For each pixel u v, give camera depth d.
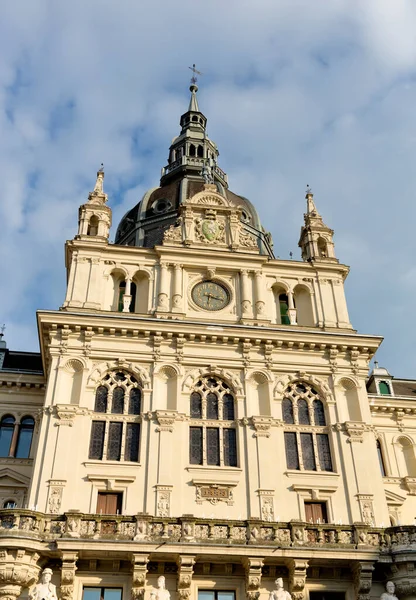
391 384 44.19
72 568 27.44
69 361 34.62
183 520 28.83
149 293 38.50
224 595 28.73
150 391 34.41
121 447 32.69
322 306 39.84
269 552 28.47
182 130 61.06
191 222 41.94
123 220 50.53
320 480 33.25
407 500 39.19
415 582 28.66
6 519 27.72
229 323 37.84
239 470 32.72
